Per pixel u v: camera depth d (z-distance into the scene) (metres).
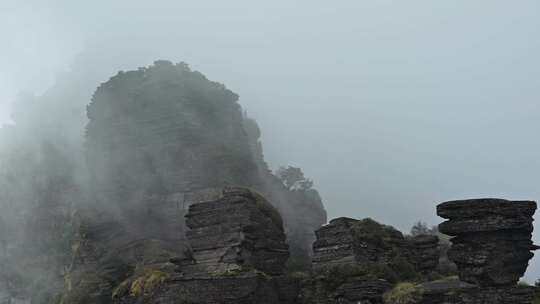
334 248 59.28
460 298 45.84
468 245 44.56
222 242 57.12
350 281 55.75
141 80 98.69
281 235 64.94
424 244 70.88
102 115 96.38
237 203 57.94
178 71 101.06
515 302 42.19
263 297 54.75
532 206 44.75
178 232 84.81
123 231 84.00
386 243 63.66
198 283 55.44
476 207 44.06
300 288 60.34
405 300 50.53
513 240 44.53
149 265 71.25
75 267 77.25
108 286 71.19
